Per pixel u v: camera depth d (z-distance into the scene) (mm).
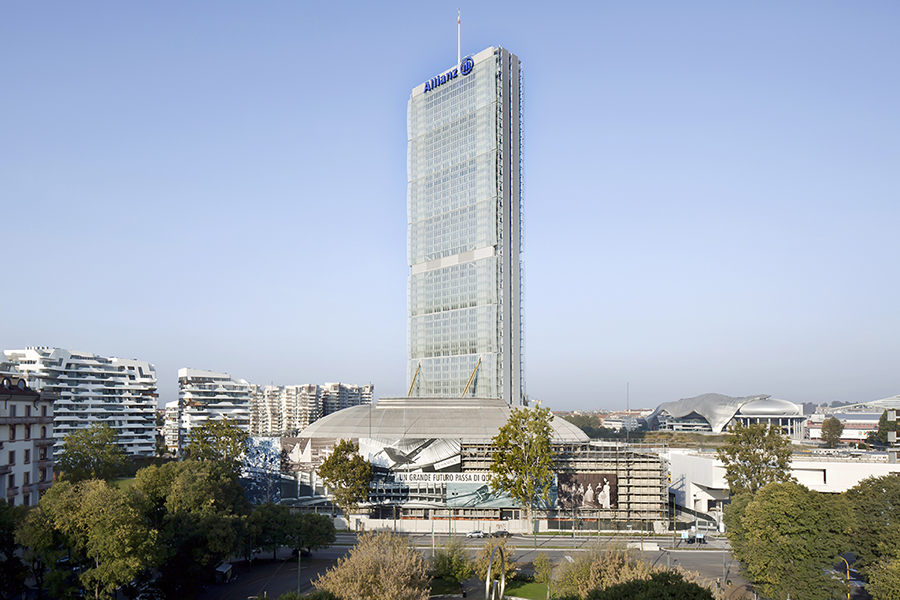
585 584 66562
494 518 134750
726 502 148625
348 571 60750
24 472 99312
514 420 128375
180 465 95125
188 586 79438
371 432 156375
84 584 65500
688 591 48875
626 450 144625
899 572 67312
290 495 140875
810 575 76500
